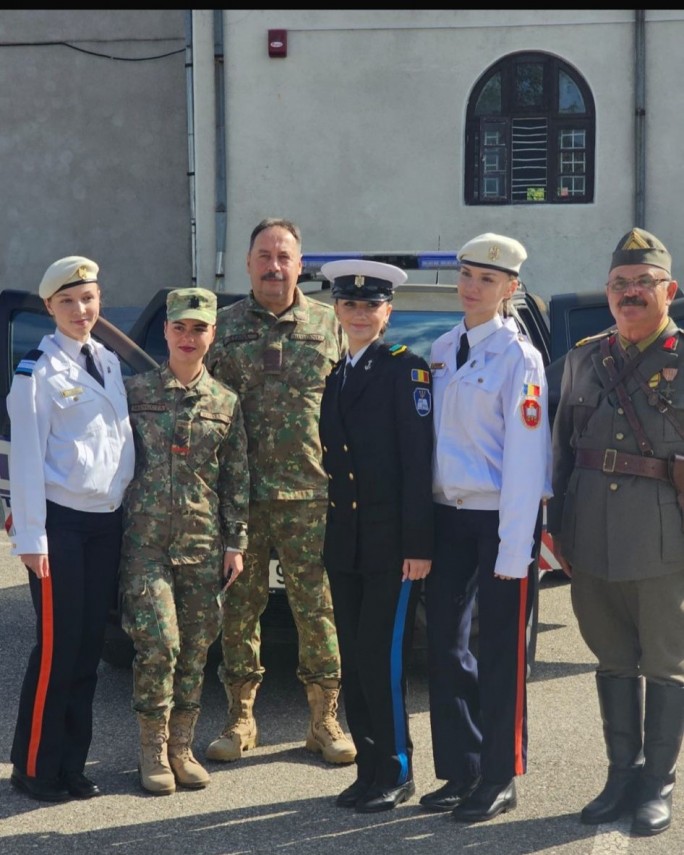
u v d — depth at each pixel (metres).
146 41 13.41
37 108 13.56
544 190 11.59
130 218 13.62
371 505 3.77
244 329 4.25
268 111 11.55
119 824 3.69
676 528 3.60
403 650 3.82
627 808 3.70
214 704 4.86
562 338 5.59
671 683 3.66
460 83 11.47
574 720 4.60
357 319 3.82
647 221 11.43
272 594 4.53
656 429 3.61
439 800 3.76
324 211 11.64
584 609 3.80
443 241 11.63
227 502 4.09
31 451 3.80
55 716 3.87
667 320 3.70
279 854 3.46
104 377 3.97
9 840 3.57
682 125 11.30
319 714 4.28
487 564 3.71
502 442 3.71
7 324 4.91
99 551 3.94
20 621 6.06
